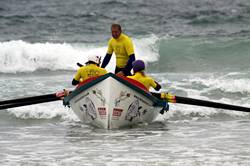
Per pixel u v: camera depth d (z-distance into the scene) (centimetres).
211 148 4200
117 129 4944
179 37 10019
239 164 3778
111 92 4706
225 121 5281
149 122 5244
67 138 4609
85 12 14150
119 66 5344
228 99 6012
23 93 6322
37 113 5519
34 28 11912
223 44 9225
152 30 11312
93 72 5034
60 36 10800
